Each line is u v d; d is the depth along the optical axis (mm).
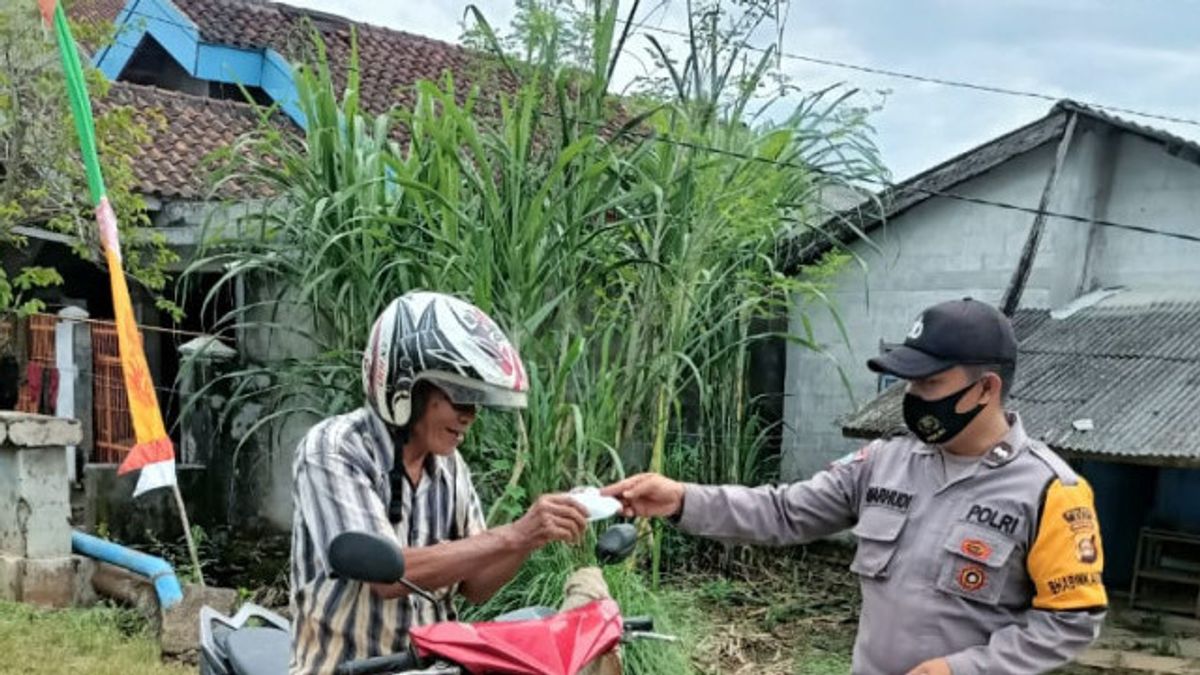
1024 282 8781
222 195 8633
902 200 9586
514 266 5320
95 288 10266
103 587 6320
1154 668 6934
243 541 8172
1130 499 9109
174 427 7680
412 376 2207
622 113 7375
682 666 5328
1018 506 2221
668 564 8156
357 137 6207
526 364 5273
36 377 9617
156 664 5285
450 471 2504
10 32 6965
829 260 8695
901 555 2355
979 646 2219
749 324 8914
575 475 5582
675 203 6254
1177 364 8000
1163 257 9141
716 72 6473
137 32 12141
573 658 2000
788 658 6727
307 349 7758
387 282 5910
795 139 6895
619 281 6395
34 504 6219
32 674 4918
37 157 7293
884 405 8648
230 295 8922
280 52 11352
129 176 7621
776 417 10602
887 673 2336
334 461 2236
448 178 5426
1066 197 9195
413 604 2309
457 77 12344
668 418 6910
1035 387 8180
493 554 2193
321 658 2262
